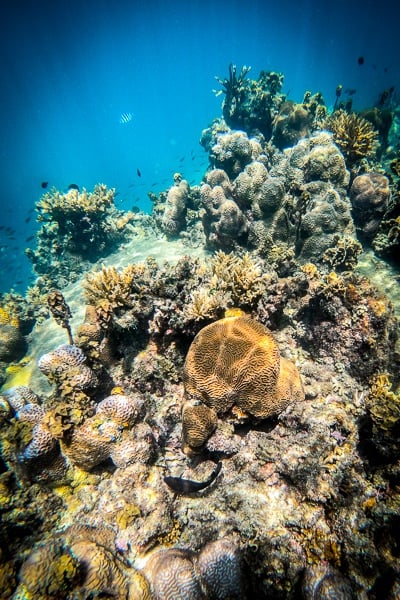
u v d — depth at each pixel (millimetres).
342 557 654
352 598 602
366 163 2344
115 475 821
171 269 1190
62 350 964
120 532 744
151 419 962
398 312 1457
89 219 2672
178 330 1016
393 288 1604
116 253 2793
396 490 712
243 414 835
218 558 667
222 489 798
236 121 3301
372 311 1104
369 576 625
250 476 791
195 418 802
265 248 1763
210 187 2033
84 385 926
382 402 806
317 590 622
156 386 1061
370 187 1798
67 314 1052
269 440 815
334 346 1136
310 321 1191
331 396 917
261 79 3346
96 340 1124
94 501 801
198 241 2463
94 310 1194
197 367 842
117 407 853
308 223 1685
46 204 2633
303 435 787
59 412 822
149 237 2891
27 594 592
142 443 842
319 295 1134
